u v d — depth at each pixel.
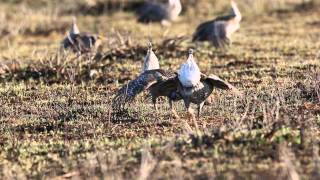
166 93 12.42
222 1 31.84
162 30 26.33
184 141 11.38
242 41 23.34
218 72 18.12
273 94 14.68
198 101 12.24
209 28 21.50
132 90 11.91
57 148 11.90
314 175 9.77
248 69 18.30
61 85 17.33
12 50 22.42
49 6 32.50
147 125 13.07
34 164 11.21
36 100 15.74
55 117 14.09
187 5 31.50
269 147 10.93
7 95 16.28
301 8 30.44
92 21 29.67
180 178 9.85
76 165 10.93
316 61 18.88
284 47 21.84
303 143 10.96
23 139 12.61
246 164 10.40
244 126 11.77
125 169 10.55
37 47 24.05
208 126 12.59
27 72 18.50
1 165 11.21
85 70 18.38
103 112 14.19
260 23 27.92
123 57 20.19
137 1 32.53
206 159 10.69
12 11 31.36
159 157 10.77
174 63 19.58
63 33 27.61
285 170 9.98
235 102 13.95
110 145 11.77
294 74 17.31
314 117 12.86
